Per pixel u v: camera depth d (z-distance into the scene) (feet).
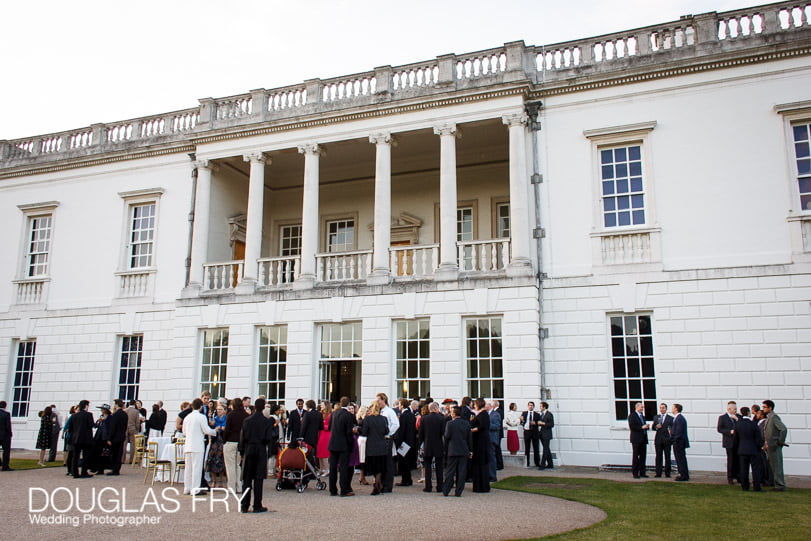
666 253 56.03
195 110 76.07
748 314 52.85
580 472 51.37
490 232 70.79
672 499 37.29
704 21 57.72
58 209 81.15
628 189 58.65
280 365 65.72
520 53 61.77
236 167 77.51
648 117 58.39
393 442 44.14
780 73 55.06
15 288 80.94
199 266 70.79
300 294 65.26
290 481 42.83
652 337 55.52
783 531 28.60
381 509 34.32
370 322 62.03
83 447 49.14
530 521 30.83
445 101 62.69
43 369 77.56
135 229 77.41
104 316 75.66
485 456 40.70
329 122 67.05
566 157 60.39
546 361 57.52
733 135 55.67
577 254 58.59
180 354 68.95
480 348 58.70
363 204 78.18
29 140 84.74
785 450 50.24
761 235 53.62
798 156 54.39
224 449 40.60
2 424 54.29
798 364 50.96
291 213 81.46
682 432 46.80
